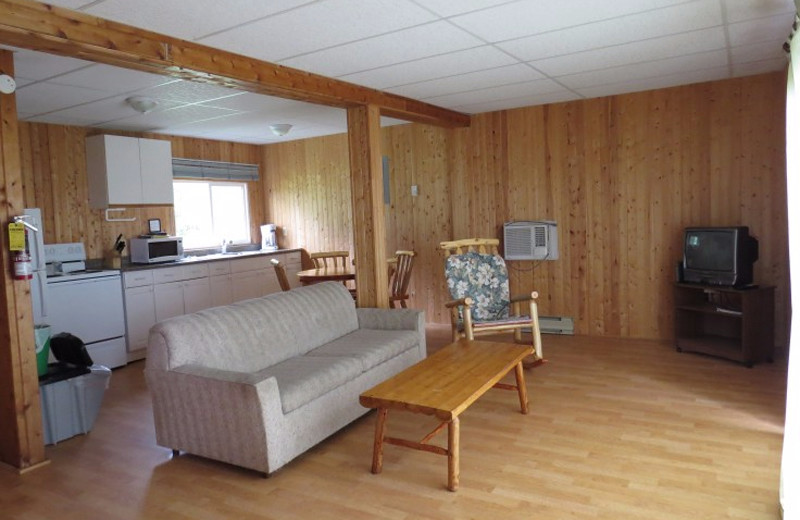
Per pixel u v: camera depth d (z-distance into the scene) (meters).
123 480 2.82
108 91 4.18
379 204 4.54
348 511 2.42
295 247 7.57
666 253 5.00
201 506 2.53
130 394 4.30
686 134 4.82
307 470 2.83
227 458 2.82
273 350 3.43
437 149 6.13
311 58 3.49
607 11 2.89
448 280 4.69
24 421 2.98
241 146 7.39
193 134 6.51
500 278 4.84
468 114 5.84
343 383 3.22
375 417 3.55
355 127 4.50
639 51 3.67
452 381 2.79
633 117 5.05
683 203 4.89
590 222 5.33
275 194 7.67
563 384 3.97
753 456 2.73
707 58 3.92
